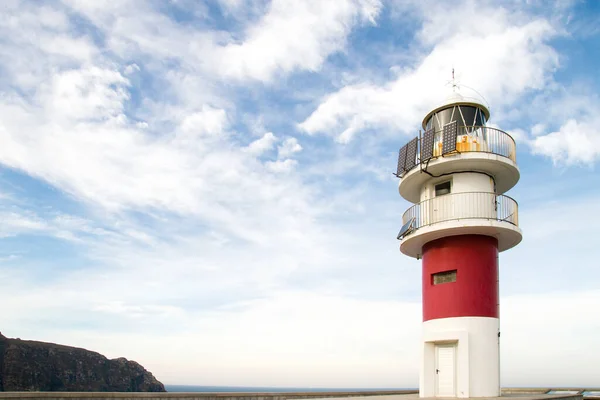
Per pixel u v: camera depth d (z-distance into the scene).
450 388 20.31
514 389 32.91
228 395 21.23
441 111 23.23
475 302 20.45
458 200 21.09
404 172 23.17
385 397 21.47
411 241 22.77
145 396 18.81
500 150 21.62
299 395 24.22
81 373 112.38
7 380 94.25
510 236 21.55
